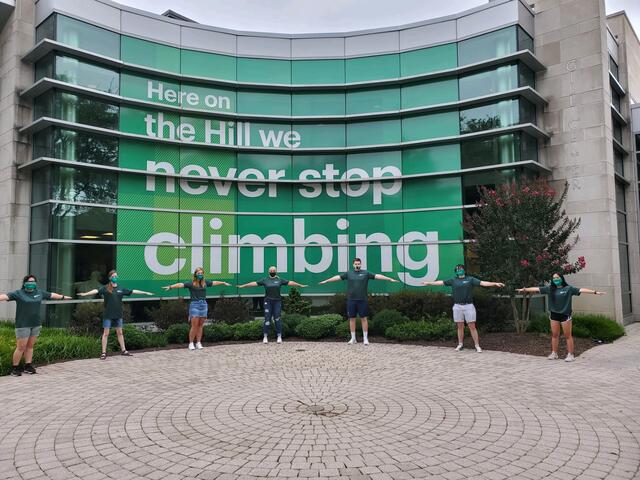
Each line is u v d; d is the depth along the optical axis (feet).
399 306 46.01
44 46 46.21
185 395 23.50
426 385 25.17
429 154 54.49
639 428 18.24
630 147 58.70
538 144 51.98
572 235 49.32
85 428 18.66
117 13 50.65
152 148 52.13
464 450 16.15
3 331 38.34
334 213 56.80
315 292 56.03
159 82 52.75
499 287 39.11
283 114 57.31
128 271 49.57
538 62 51.01
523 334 40.81
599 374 27.53
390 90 56.44
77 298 46.42
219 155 55.42
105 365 31.19
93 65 49.01
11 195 48.01
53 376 27.94
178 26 54.08
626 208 58.49
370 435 17.65
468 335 41.01
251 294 55.01
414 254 54.13
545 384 25.20
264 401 22.31
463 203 52.70
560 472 14.39
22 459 15.65
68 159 47.24
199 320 37.63
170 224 52.31
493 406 21.17
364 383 25.75
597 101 49.06
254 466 14.94
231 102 56.24
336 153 57.21
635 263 57.57
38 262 47.47
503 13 51.34
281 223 56.54
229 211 55.26
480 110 52.34
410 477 14.08
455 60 53.93
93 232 47.96
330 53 57.57
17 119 48.49
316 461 15.28
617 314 47.37
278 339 40.78
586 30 50.03
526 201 39.50
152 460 15.49
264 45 57.16
